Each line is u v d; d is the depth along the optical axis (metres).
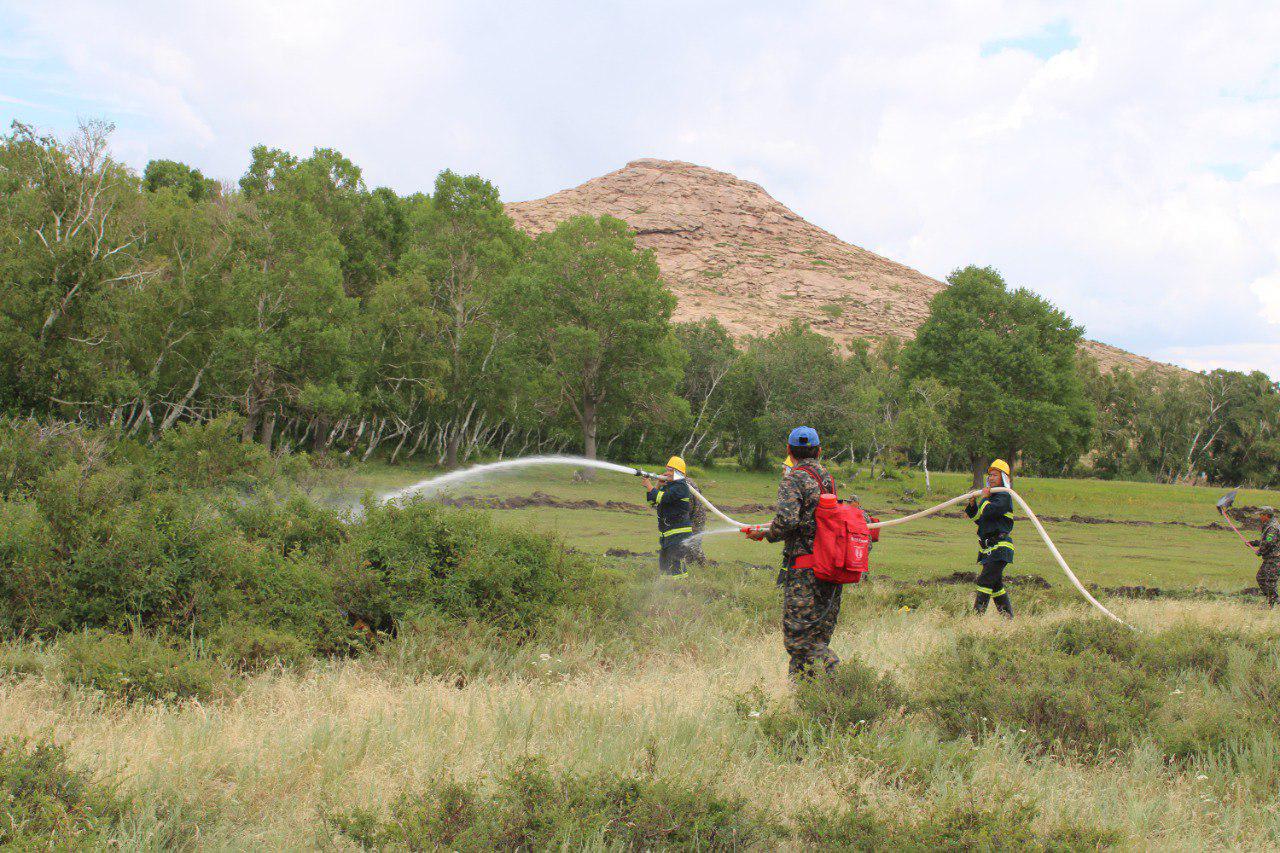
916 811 4.13
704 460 81.44
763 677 6.79
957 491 62.34
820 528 6.32
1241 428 110.19
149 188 70.56
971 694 5.80
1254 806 4.44
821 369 77.19
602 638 8.53
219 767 4.35
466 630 7.86
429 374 55.53
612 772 4.14
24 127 38.50
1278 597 14.78
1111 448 108.81
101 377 36.91
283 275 46.03
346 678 6.63
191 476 21.48
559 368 57.22
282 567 8.36
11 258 35.88
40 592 7.28
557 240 58.78
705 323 90.25
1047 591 13.41
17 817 3.36
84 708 5.38
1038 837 3.74
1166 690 6.29
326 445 50.97
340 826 3.64
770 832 3.79
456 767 4.47
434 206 60.06
